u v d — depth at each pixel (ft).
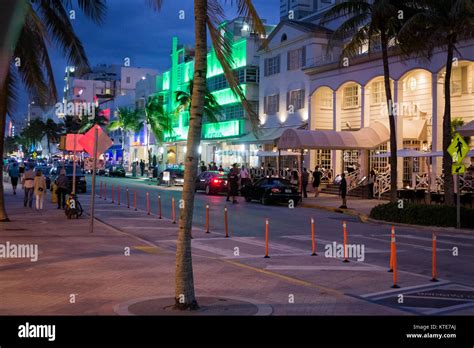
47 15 57.98
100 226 61.26
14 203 91.91
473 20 67.51
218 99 190.29
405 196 95.09
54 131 330.95
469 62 102.53
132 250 44.34
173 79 233.76
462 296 30.73
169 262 38.73
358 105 133.90
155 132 217.56
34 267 35.86
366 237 57.26
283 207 95.96
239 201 106.32
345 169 132.98
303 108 143.43
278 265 40.16
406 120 118.52
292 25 147.54
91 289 29.60
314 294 29.78
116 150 326.44
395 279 33.17
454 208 66.08
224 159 191.83
